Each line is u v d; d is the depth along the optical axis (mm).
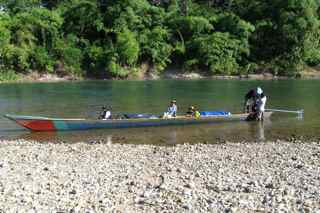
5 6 102562
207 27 95562
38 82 75062
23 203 12539
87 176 15656
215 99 43844
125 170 16609
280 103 39719
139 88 58688
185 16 99500
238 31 93250
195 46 90688
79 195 13289
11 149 21188
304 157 18719
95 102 42156
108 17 95625
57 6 105188
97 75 86312
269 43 93438
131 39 88375
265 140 24078
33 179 15227
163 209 12055
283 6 95312
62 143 23328
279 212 11711
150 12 97625
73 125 27062
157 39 91125
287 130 26969
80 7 96375
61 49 86938
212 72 87125
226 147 21484
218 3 109812
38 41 90562
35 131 26953
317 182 14625
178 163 17828
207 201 12633
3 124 29438
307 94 47625
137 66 89438
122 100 43688
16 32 88312
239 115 29812
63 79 83375
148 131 26984
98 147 21703
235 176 15477
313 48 90750
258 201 12625
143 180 15109
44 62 84438
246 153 19844
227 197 12953
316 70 88812
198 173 15930
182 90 54688
